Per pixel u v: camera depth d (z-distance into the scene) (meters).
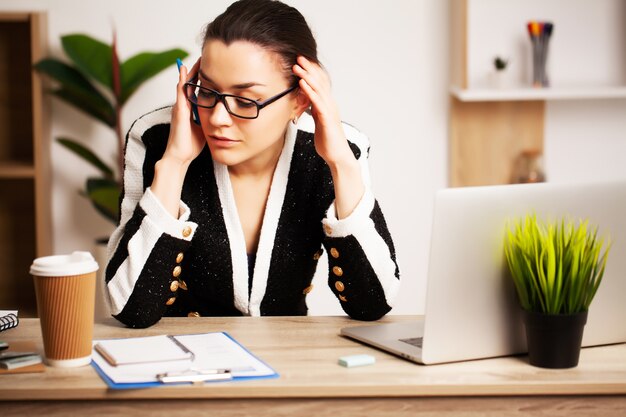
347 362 1.43
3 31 3.49
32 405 1.32
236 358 1.44
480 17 3.41
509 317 1.50
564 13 3.43
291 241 1.89
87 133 3.51
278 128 1.69
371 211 1.75
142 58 3.23
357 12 3.48
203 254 1.85
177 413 1.33
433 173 3.57
